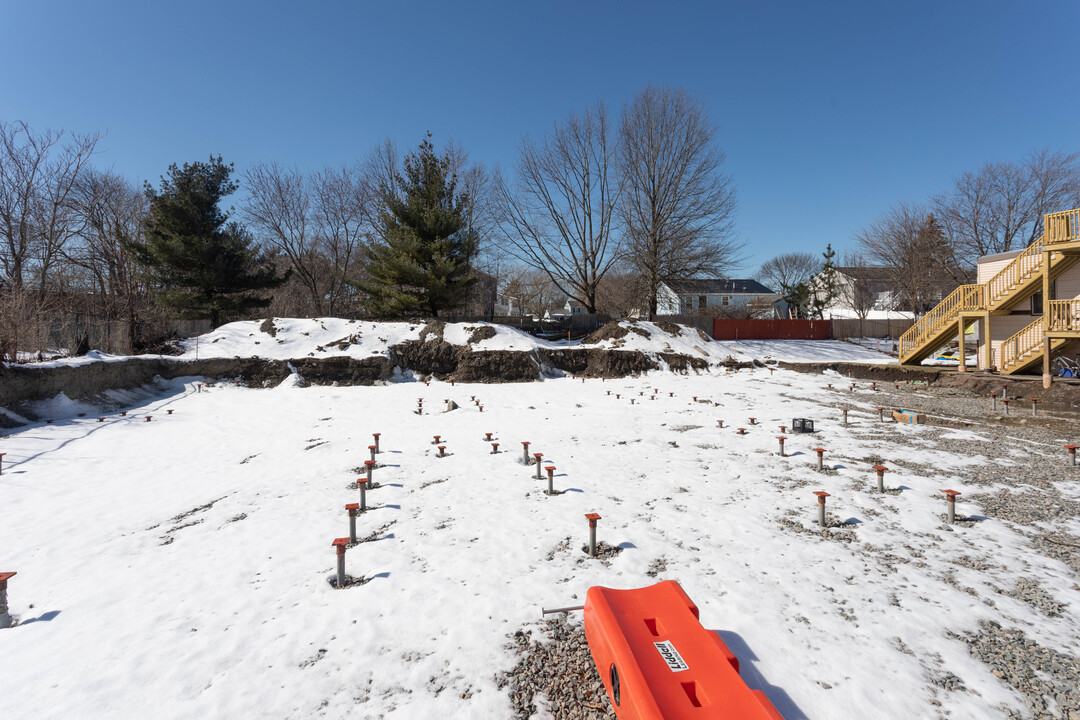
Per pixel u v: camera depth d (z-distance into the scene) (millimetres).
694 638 3488
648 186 34156
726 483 8930
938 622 4641
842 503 7824
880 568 5723
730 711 2836
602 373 27312
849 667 3984
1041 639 4379
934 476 9141
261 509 8203
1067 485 8570
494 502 8109
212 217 28750
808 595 5109
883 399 18922
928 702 3607
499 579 5566
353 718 3576
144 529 7602
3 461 11367
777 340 36656
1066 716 3457
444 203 30453
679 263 33656
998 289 21734
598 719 3514
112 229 31453
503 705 3680
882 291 61312
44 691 3938
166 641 4613
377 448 11602
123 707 3740
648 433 13266
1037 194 35625
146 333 25766
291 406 18609
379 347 26594
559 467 10070
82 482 9938
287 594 5414
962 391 20516
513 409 17516
